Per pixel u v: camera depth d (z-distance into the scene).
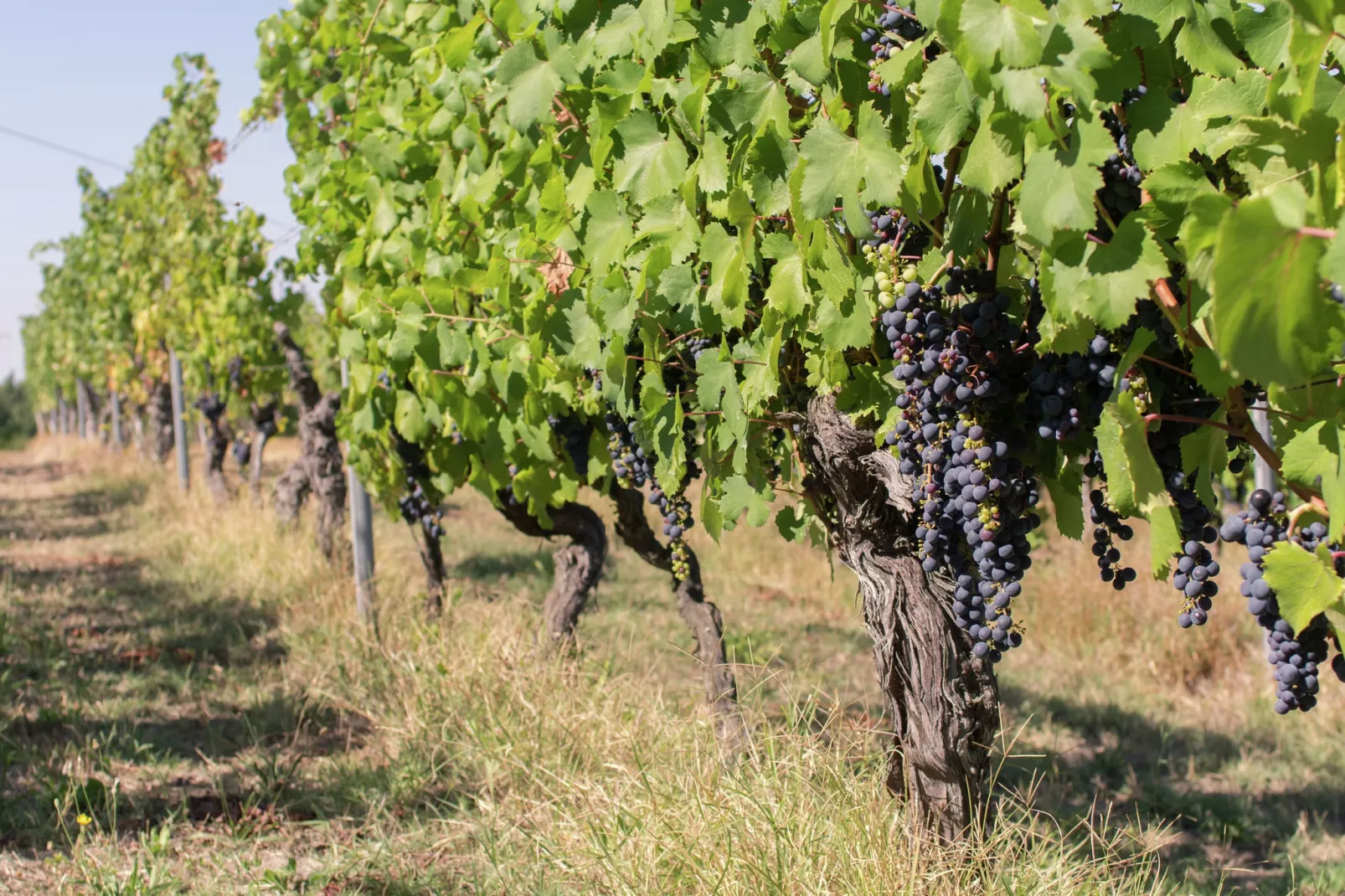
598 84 3.45
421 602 7.25
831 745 3.75
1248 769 5.71
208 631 8.04
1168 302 2.07
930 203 2.52
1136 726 6.36
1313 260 1.33
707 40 2.98
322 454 9.73
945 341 2.48
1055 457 2.73
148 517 14.27
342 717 5.97
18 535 13.81
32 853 4.22
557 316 3.95
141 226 16.12
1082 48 1.95
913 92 2.53
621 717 4.82
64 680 6.57
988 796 3.28
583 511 5.81
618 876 3.50
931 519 2.72
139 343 18.44
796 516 3.96
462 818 4.48
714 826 3.47
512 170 4.42
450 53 4.23
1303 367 1.40
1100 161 1.96
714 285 3.19
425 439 5.87
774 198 2.85
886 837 3.21
